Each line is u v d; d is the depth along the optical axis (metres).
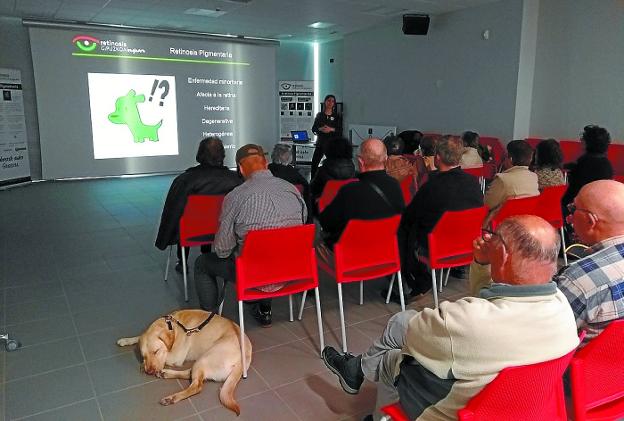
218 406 2.12
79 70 8.40
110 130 8.82
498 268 1.24
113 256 4.25
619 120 5.75
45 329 2.84
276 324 2.94
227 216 2.50
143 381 2.31
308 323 2.95
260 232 2.22
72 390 2.23
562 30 6.27
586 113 6.10
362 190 2.82
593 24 5.91
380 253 2.69
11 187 7.73
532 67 6.68
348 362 2.08
